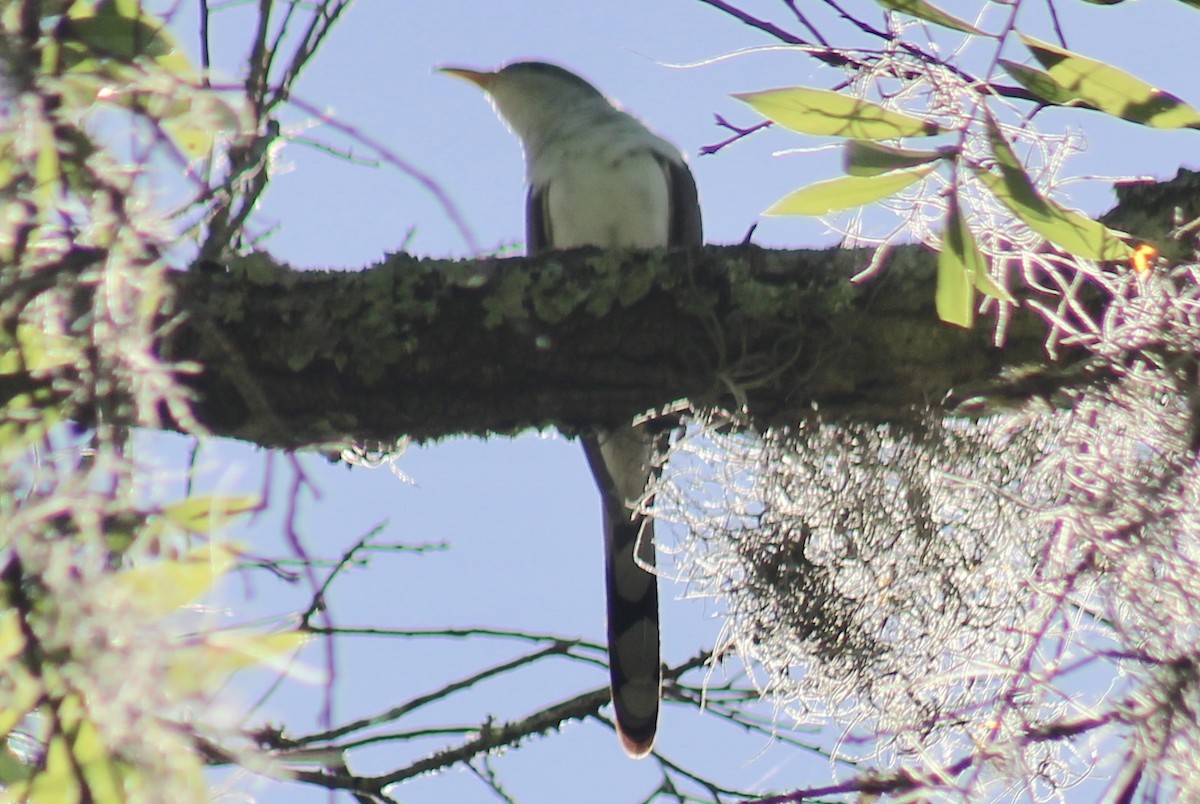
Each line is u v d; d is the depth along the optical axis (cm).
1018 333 540
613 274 557
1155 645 452
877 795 465
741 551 598
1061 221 438
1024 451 573
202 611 373
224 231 543
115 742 347
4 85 375
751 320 555
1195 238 517
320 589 386
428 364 556
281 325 548
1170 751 426
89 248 383
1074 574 459
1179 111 442
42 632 364
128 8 425
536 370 562
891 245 558
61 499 359
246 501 383
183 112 411
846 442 583
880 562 586
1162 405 492
